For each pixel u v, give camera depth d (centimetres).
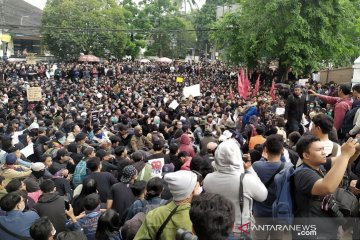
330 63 3731
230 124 1135
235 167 387
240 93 2198
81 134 1005
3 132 1305
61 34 5016
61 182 740
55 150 921
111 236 491
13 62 4391
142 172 716
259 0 3052
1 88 2688
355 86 732
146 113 1705
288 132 1051
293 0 2889
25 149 946
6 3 6331
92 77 4138
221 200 257
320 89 2325
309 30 2991
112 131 1388
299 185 338
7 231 504
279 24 2991
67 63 4859
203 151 887
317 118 462
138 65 4997
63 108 1809
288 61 3050
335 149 457
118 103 2062
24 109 1973
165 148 934
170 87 3253
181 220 354
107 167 800
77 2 5159
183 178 362
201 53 8138
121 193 623
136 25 6400
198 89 2064
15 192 530
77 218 569
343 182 460
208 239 248
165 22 6575
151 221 363
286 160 570
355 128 599
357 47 3534
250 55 3397
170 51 6769
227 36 3466
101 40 5259
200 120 1361
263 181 436
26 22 6159
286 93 2233
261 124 1158
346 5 3134
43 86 2961
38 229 458
